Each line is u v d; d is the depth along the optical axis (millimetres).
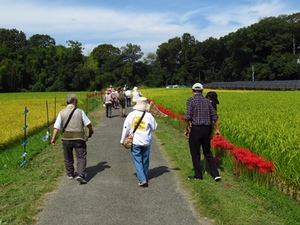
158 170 8172
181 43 128625
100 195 6410
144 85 120062
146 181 6941
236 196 6207
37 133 14672
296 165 6188
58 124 7398
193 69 125562
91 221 5227
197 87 7277
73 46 117312
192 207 5766
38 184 7090
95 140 12750
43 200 6160
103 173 7996
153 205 5863
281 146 7023
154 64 137875
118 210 5648
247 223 5016
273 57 91688
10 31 143500
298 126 9891
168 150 10492
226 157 8797
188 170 8055
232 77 116312
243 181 7203
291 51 101500
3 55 112750
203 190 6480
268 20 96625
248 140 8211
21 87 106625
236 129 9359
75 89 108062
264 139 7859
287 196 6402
